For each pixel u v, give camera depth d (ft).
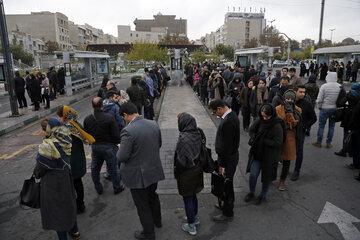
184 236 11.60
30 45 231.71
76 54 59.16
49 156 9.96
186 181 11.07
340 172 17.57
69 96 55.67
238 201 14.29
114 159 14.66
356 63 67.62
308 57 254.47
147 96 29.99
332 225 12.14
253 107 24.98
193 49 150.10
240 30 437.17
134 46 127.24
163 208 13.76
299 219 12.61
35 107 41.55
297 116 14.53
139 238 11.41
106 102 17.13
